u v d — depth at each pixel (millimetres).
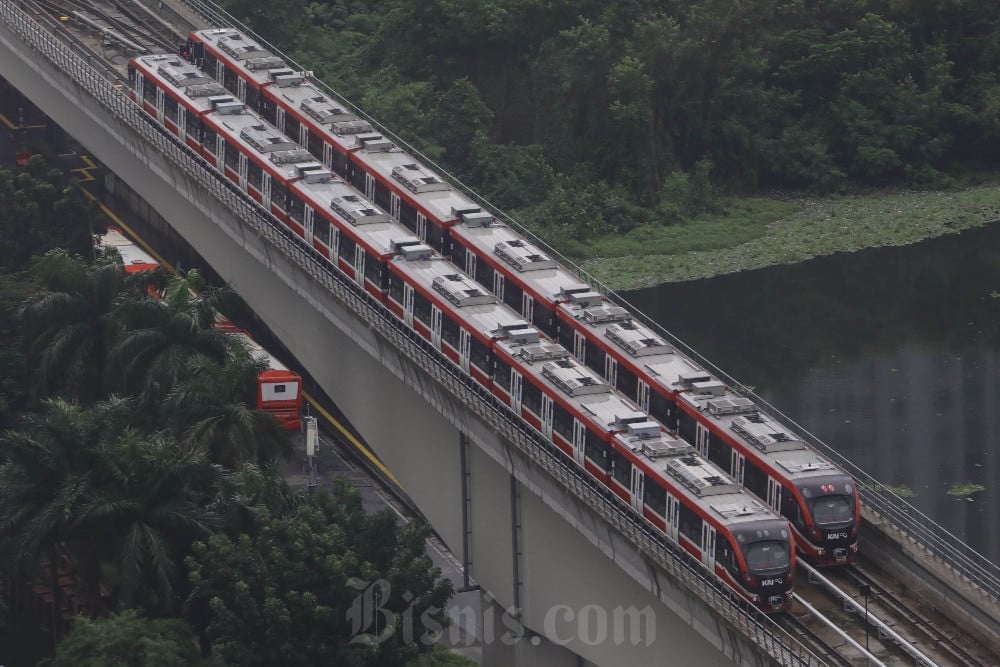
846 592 145750
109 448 148250
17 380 193250
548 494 148125
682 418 161500
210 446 160375
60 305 181875
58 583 162000
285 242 193250
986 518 193625
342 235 194125
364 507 181875
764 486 151875
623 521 141625
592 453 156500
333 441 198000
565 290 178125
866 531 151000
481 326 172875
